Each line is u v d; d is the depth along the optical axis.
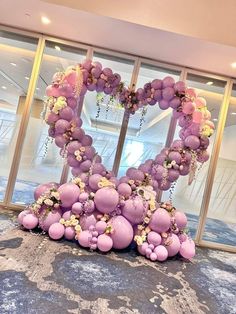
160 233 3.49
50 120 3.53
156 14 3.21
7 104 4.29
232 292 2.98
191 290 2.83
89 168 3.58
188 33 3.27
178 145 3.73
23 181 4.28
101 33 3.71
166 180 3.67
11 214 4.04
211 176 4.50
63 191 3.44
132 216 3.43
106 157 4.30
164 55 4.03
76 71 3.47
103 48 4.20
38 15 3.54
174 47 3.69
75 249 3.23
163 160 3.67
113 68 4.36
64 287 2.38
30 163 4.27
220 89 4.52
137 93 3.80
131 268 3.04
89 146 3.65
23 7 3.39
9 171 4.27
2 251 2.82
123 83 3.80
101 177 3.53
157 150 4.36
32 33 4.14
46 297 2.19
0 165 4.25
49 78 4.30
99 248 3.24
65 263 2.83
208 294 2.82
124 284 2.65
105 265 2.98
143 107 4.02
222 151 4.53
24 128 4.25
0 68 4.34
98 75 3.64
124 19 3.23
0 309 1.95
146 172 3.74
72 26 3.69
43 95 4.29
